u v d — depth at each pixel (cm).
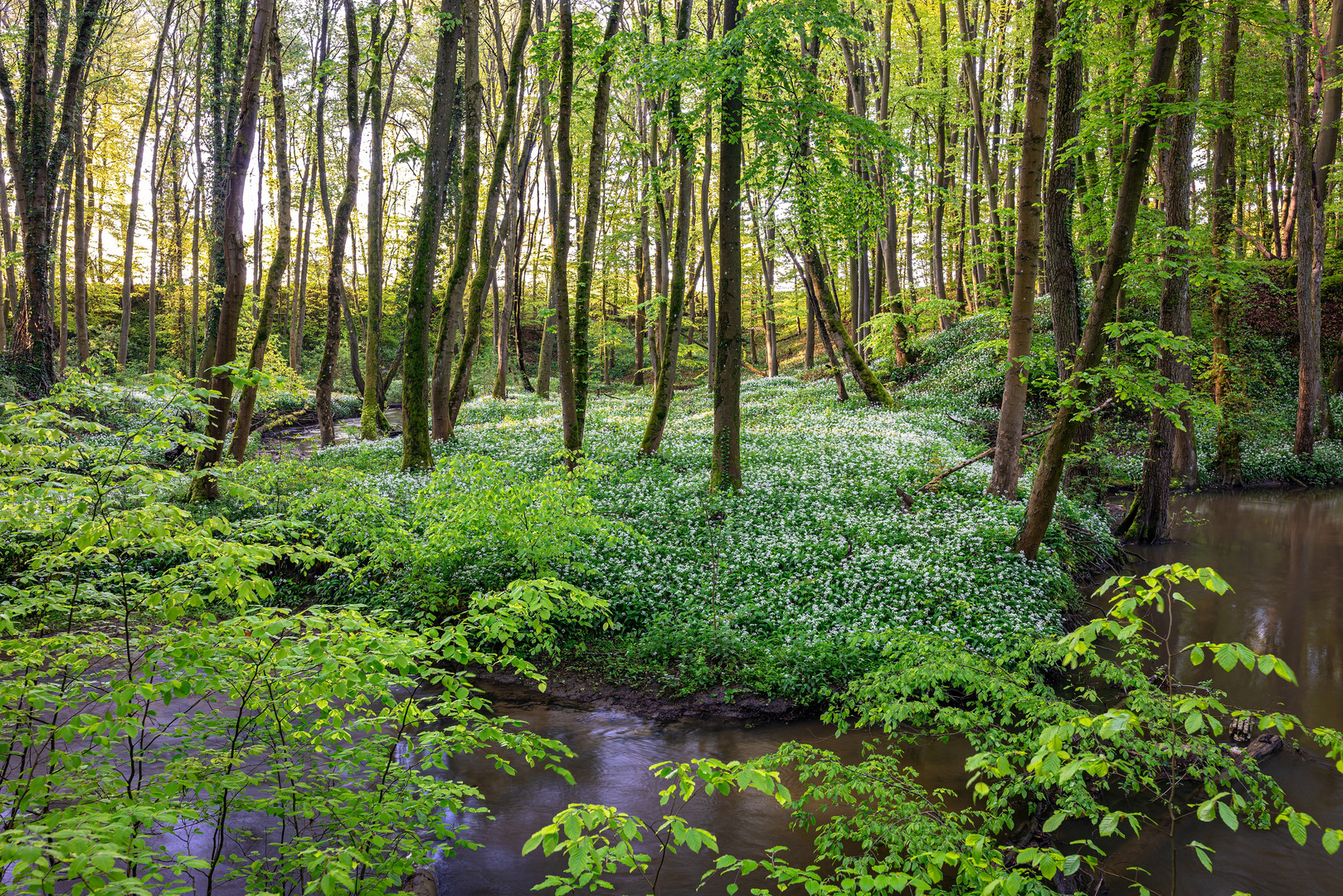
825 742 753
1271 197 3506
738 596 1014
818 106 1270
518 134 3222
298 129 3525
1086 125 1078
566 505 1025
